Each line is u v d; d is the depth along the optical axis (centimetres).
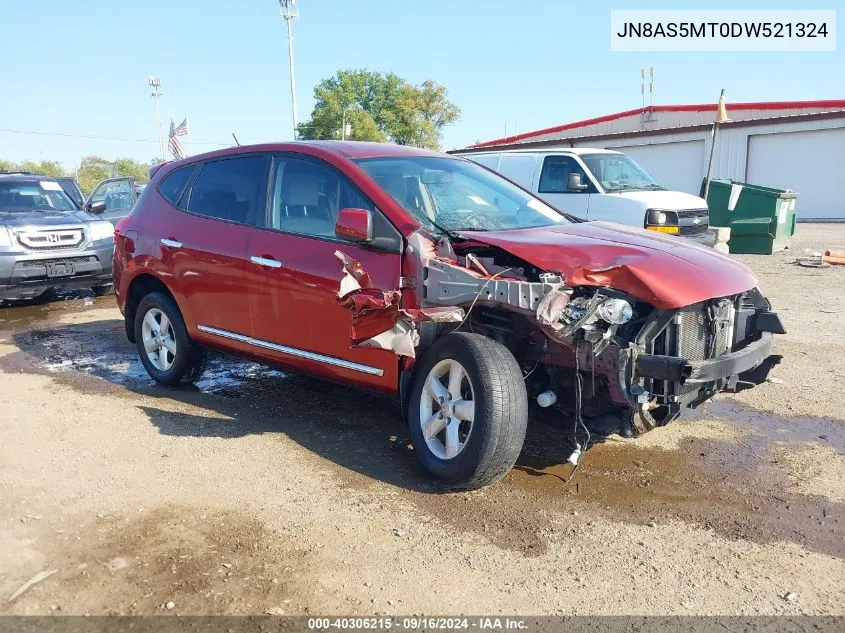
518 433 386
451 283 404
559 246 411
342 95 5538
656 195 1099
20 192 1139
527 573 331
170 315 589
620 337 392
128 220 638
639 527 373
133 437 494
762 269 1285
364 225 418
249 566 335
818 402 567
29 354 753
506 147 3278
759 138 2784
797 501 402
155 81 4812
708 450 473
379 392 453
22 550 347
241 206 536
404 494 409
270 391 600
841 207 2650
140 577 326
